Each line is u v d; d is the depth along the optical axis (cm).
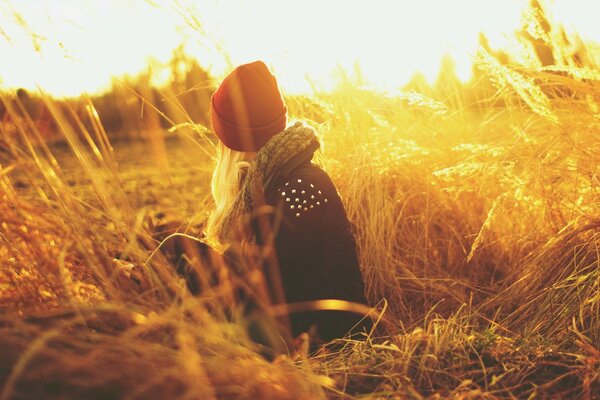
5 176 229
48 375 152
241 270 229
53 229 234
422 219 340
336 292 251
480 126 360
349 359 222
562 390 205
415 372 214
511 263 316
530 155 309
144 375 158
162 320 171
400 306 312
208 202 362
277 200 242
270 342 223
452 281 316
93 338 170
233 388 165
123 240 229
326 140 385
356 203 340
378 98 398
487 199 331
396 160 364
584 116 302
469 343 225
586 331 230
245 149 257
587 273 266
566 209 303
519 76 310
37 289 212
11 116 216
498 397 194
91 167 222
